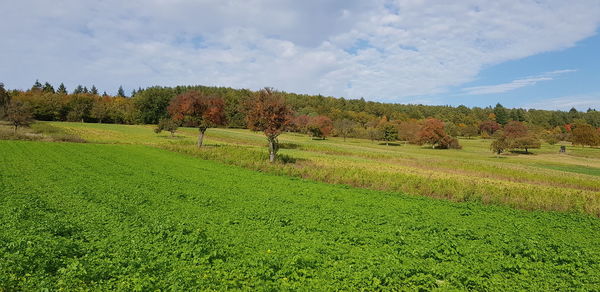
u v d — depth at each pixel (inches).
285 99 1999.3
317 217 813.9
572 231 832.3
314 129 5142.7
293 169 1594.5
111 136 3400.6
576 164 3112.7
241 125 5792.3
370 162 2262.6
